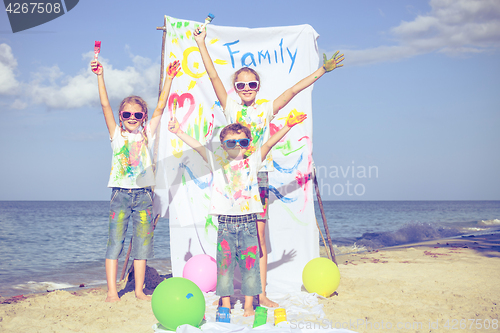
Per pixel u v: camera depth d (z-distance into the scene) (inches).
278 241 201.6
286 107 205.2
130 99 164.2
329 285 163.6
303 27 207.0
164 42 203.2
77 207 3535.9
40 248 629.0
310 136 203.5
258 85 169.9
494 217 1721.2
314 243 200.1
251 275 136.1
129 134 163.9
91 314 139.1
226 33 206.2
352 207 3639.3
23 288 263.6
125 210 162.2
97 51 158.2
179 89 203.2
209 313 142.5
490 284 193.3
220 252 136.2
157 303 116.6
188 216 197.3
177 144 199.5
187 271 175.3
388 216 1918.1
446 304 152.3
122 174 161.0
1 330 120.1
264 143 154.3
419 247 373.7
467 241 429.4
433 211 2549.2
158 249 581.9
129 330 121.9
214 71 165.6
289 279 197.3
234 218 136.3
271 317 136.1
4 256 514.0
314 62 206.4
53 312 141.3
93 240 786.2
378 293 174.6
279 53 207.2
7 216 1862.7
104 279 295.4
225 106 167.9
